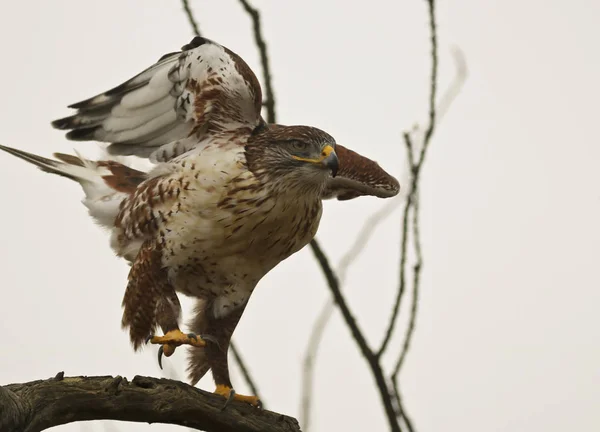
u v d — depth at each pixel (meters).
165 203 11.09
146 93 11.55
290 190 11.04
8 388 8.62
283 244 11.34
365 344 11.33
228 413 10.04
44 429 8.76
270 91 11.87
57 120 12.10
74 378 8.95
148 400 9.28
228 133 11.27
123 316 11.52
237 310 11.74
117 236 11.75
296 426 10.62
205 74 11.17
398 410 11.20
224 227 10.95
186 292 11.69
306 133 11.07
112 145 12.16
